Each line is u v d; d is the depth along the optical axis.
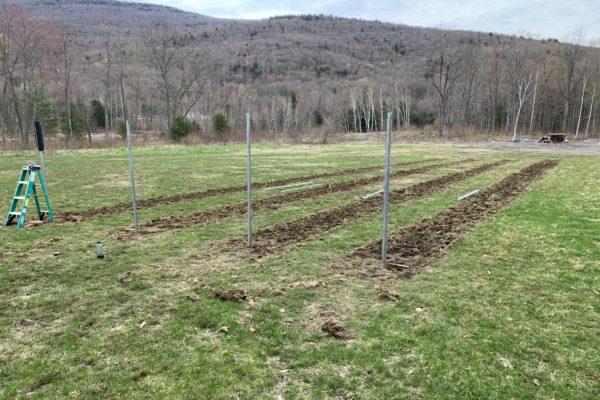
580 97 59.31
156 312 4.79
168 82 52.91
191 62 52.12
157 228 8.71
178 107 58.00
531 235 7.88
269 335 4.28
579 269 6.10
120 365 3.75
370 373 3.64
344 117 77.44
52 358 3.86
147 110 69.19
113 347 4.04
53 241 7.73
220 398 3.30
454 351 3.97
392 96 77.44
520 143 41.44
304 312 4.79
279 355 3.92
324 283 5.62
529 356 3.89
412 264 6.42
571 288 5.43
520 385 3.47
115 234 8.23
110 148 33.31
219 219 9.51
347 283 5.66
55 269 6.22
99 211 10.43
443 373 3.63
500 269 6.14
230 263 6.48
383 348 4.03
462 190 13.16
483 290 5.39
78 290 5.43
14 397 3.31
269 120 73.88
